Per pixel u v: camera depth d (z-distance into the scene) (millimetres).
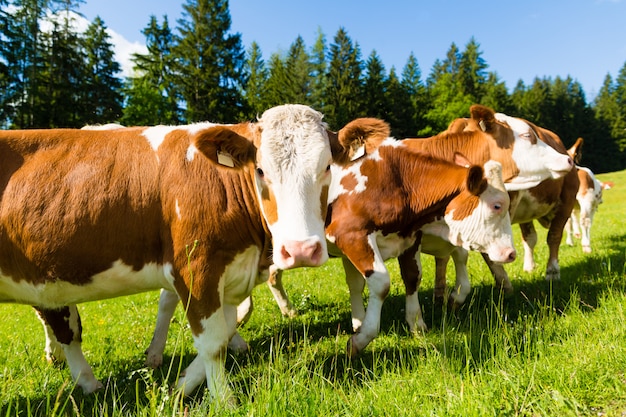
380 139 3988
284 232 3295
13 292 3865
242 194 3812
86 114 43031
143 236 3721
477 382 3293
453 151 6879
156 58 55094
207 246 3676
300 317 6445
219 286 3717
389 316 6082
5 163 3713
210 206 3701
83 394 4121
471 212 5434
